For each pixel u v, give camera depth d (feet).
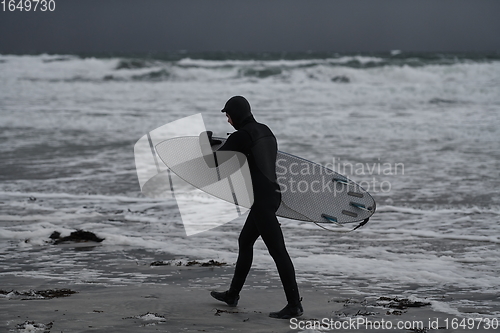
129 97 228.63
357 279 49.03
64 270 51.19
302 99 226.17
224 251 59.00
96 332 33.37
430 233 66.59
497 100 220.84
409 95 233.14
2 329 33.37
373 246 61.52
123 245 61.52
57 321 35.45
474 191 89.61
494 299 42.91
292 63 345.51
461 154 124.16
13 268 51.83
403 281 48.42
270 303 41.45
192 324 35.68
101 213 76.64
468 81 276.41
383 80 288.10
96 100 219.20
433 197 86.02
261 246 61.16
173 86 263.08
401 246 61.36
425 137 148.05
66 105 203.62
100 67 320.29
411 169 108.06
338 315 38.58
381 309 40.14
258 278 49.11
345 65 348.79
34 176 100.53
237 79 289.12
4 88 243.81
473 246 61.16
